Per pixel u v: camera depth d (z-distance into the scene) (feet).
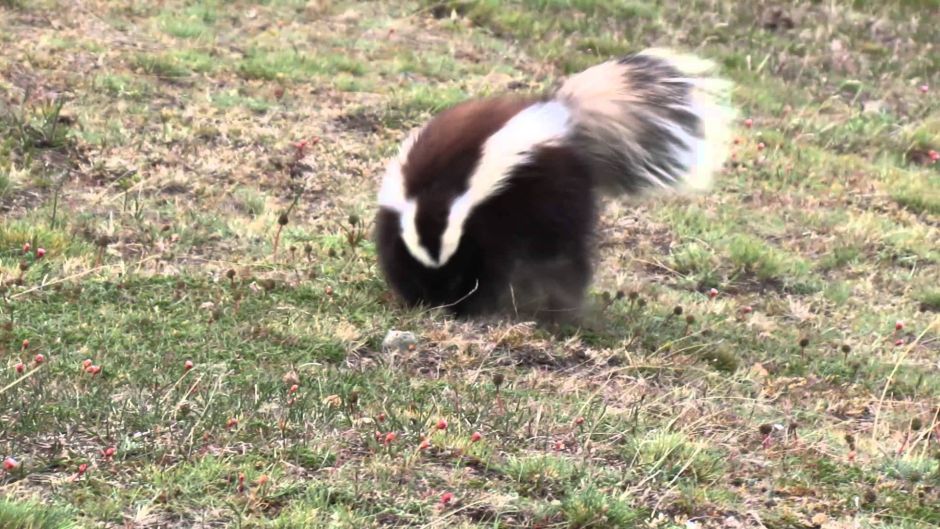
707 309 43.80
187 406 28.53
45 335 32.42
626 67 42.34
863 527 27.20
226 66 63.77
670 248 50.78
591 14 87.81
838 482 29.78
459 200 37.45
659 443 29.66
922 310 48.67
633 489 27.43
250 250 42.09
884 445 32.53
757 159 64.54
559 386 34.24
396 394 31.32
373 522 24.34
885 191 63.21
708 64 43.55
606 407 32.53
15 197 43.70
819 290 48.88
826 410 35.73
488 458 27.94
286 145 53.78
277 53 67.77
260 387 30.30
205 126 54.03
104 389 29.14
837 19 95.86
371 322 36.88
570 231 38.91
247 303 36.94
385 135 57.93
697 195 57.72
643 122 41.45
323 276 40.37
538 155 38.32
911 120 78.07
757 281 49.03
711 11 93.50
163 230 42.14
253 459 26.35
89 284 36.47
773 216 56.95
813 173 64.18
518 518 25.53
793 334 42.88
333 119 59.11
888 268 52.80
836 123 74.79
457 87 67.36
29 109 51.55
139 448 26.27
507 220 37.91
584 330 39.24
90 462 25.45
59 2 69.92
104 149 49.52
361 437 28.37
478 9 83.25
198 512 24.06
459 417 30.12
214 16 74.18
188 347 32.94
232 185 48.80
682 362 37.68
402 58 71.26
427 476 26.73
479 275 38.24
